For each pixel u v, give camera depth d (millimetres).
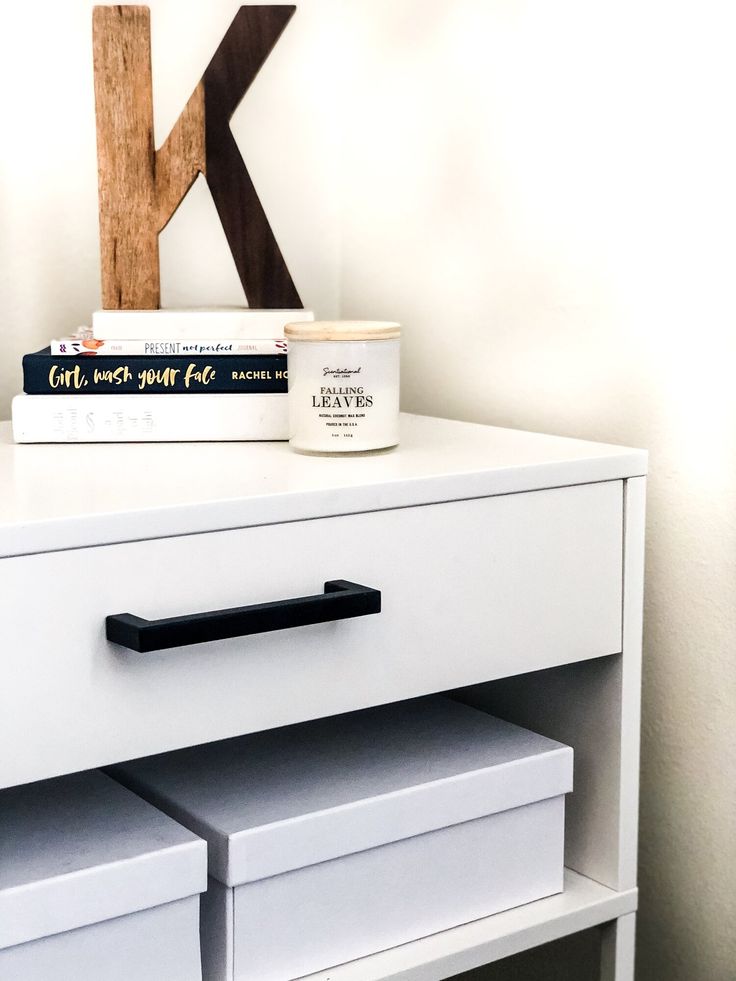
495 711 952
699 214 850
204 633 608
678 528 903
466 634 747
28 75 1016
